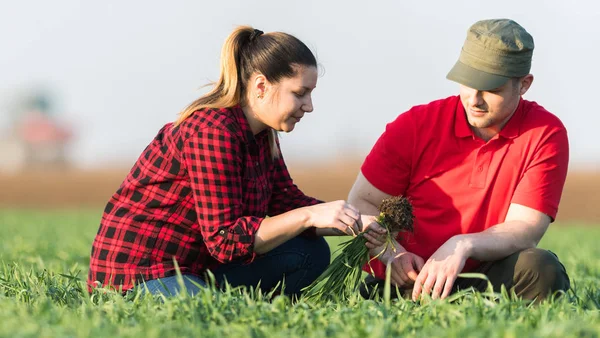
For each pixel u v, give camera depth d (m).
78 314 5.05
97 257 6.09
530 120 6.05
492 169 6.04
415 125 6.27
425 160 6.23
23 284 6.02
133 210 6.05
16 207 38.62
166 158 5.94
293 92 5.77
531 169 5.96
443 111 6.24
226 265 6.40
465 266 6.16
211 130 5.78
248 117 5.97
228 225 5.78
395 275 6.06
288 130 5.96
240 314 4.95
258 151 6.12
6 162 95.88
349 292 5.90
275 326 4.79
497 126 6.04
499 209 6.05
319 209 5.69
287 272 6.54
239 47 5.88
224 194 5.80
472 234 5.81
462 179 6.12
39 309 5.01
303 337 4.50
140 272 5.95
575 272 8.59
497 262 6.02
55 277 6.57
